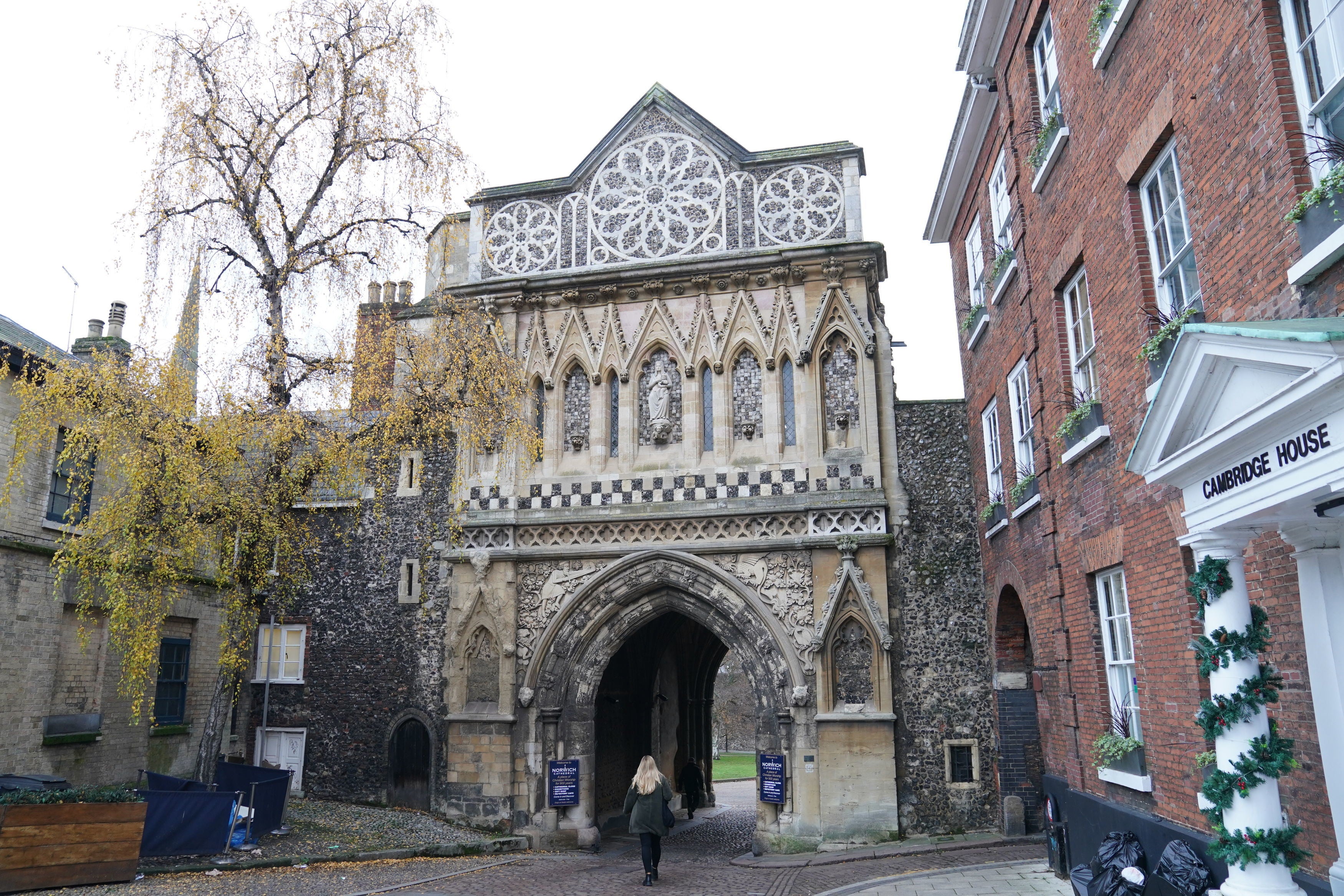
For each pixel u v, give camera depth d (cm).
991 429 1586
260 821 1391
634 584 1775
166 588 1483
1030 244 1236
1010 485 1419
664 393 1853
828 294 1794
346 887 1127
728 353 1830
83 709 1630
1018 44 1259
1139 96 855
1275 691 600
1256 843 562
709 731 2672
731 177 1900
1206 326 538
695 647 2570
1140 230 877
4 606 1466
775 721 1666
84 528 1347
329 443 1414
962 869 1225
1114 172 923
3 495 1471
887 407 1767
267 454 1442
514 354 1892
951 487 1727
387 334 1549
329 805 1828
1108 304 948
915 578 1698
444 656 1888
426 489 1973
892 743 1608
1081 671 1076
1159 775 855
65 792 1109
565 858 1547
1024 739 1548
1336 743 586
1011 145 1302
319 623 1977
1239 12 662
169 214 1384
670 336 1856
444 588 1920
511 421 1697
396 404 1516
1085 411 1002
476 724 1772
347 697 1931
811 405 1764
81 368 1312
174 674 1881
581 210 1967
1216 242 711
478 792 1741
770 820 1636
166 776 1406
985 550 1650
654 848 1242
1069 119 1062
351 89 1471
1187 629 784
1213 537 601
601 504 1814
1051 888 1050
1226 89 687
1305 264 571
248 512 1352
